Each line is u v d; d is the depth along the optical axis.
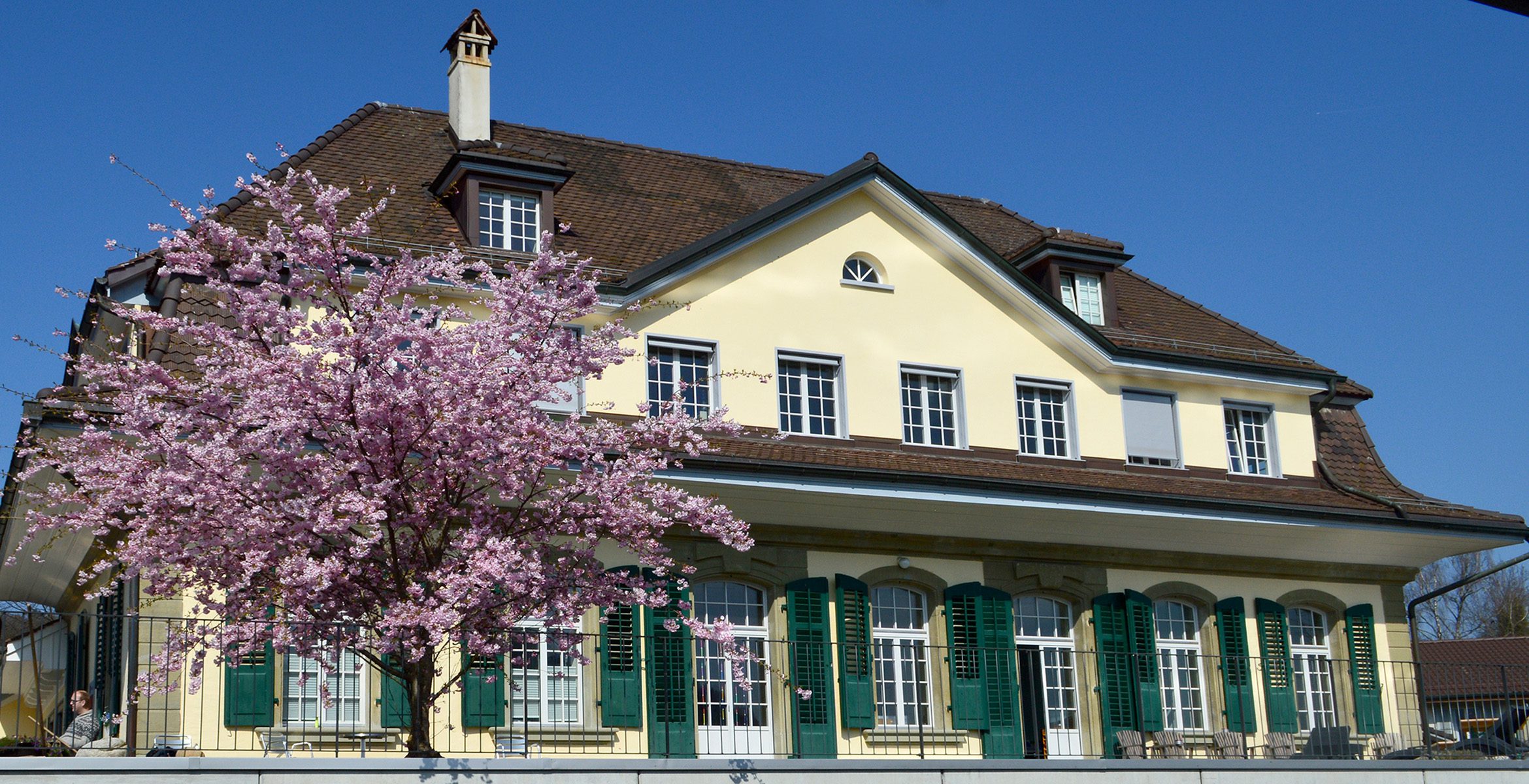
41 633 18.23
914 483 19.58
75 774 11.95
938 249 22.48
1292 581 23.73
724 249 20.66
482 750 17.61
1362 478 24.84
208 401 12.87
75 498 13.27
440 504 13.49
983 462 21.64
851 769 15.45
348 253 13.45
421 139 23.39
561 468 13.93
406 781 13.09
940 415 22.06
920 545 20.94
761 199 25.14
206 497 12.45
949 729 20.41
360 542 12.34
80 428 14.59
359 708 17.08
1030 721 21.28
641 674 18.73
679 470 18.09
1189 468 23.53
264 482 12.67
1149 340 24.19
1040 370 22.78
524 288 13.85
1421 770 19.03
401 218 20.42
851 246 21.88
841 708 19.73
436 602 12.64
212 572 13.08
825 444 20.80
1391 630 24.30
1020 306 22.78
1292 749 21.81
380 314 12.95
